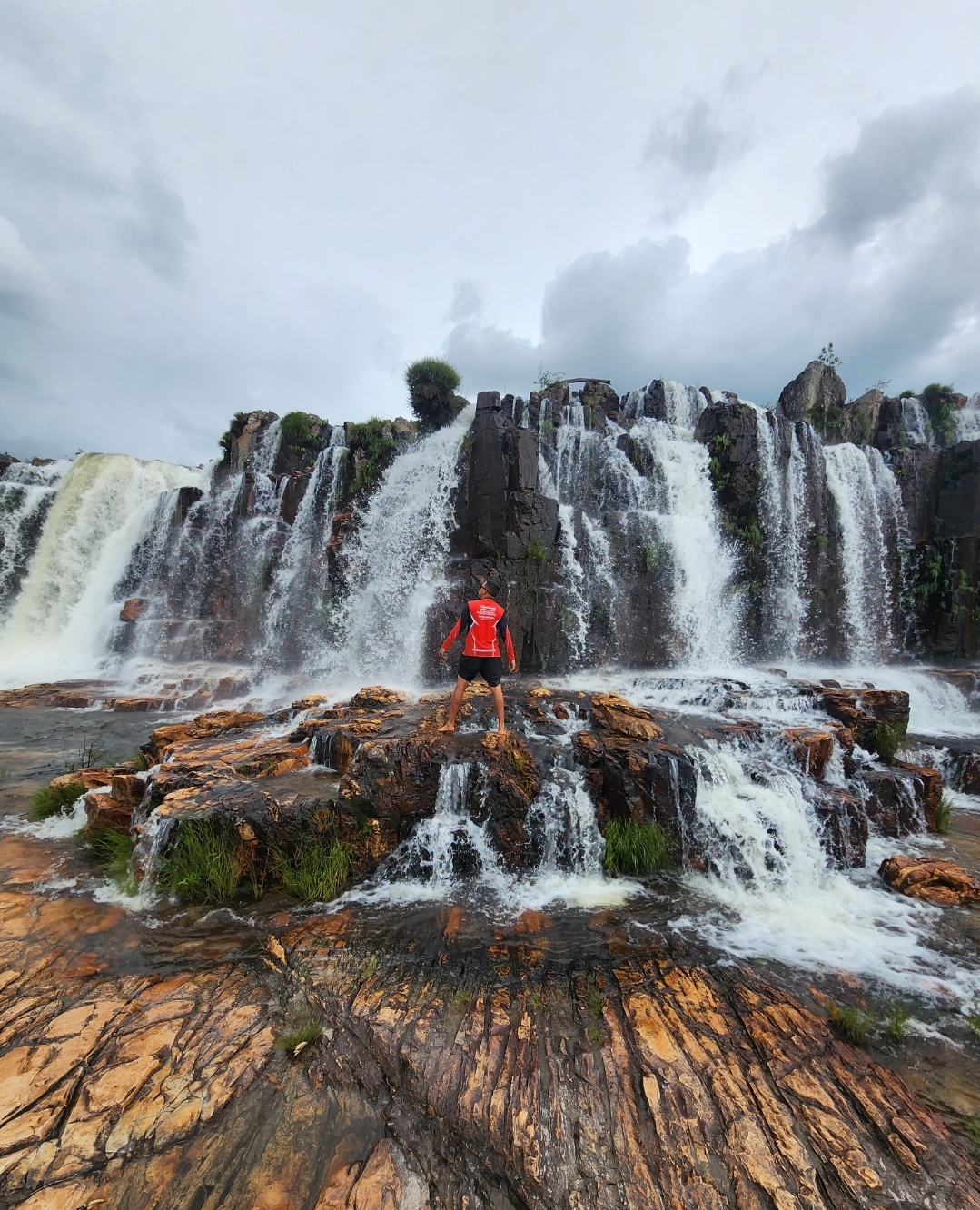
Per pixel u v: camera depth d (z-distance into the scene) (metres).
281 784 7.09
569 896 6.18
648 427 20.06
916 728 12.84
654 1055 3.82
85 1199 2.77
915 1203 2.84
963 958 5.17
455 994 4.43
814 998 4.52
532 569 14.16
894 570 18.58
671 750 7.46
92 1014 4.09
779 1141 3.17
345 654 16.36
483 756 7.26
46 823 7.73
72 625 23.42
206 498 22.55
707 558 16.36
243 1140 3.12
